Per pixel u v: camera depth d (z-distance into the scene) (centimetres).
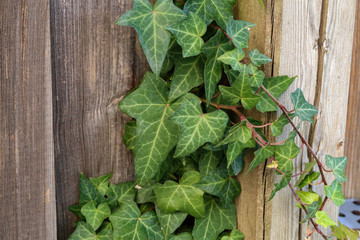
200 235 68
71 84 64
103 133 66
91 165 66
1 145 60
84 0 63
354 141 104
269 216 67
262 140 63
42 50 61
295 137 67
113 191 67
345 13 67
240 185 69
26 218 62
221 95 66
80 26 63
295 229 69
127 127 67
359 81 101
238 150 64
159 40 62
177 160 68
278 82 64
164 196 67
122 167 68
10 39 59
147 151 65
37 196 62
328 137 69
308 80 67
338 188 65
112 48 65
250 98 62
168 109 65
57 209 65
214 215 69
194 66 65
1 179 60
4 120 60
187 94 65
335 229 71
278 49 64
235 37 62
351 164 105
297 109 64
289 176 64
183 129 63
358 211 99
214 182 68
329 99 68
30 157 61
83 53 64
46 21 60
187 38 62
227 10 64
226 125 65
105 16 64
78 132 65
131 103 64
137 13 61
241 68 62
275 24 64
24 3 59
